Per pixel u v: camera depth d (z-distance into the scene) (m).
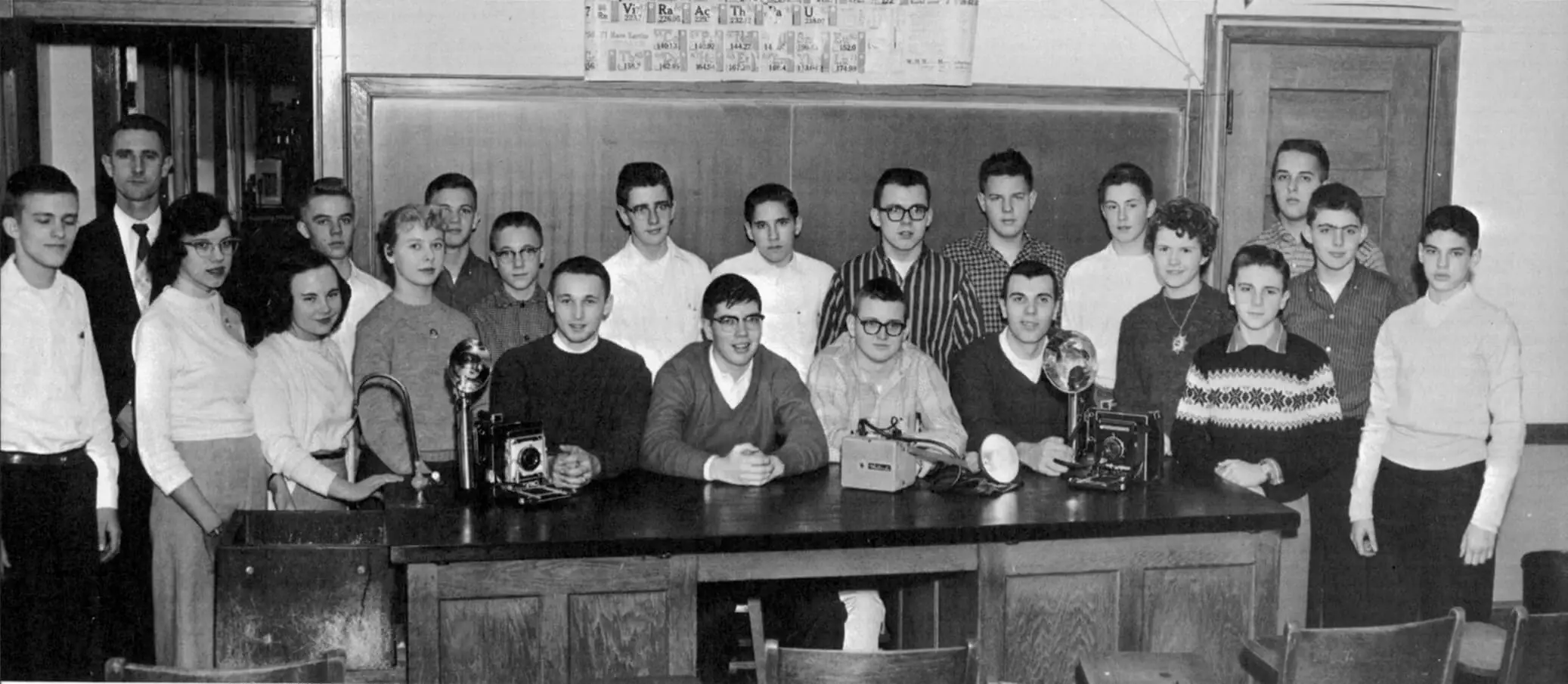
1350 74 4.75
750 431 3.45
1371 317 3.78
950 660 2.21
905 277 4.12
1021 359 3.64
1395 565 3.58
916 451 3.25
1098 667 2.51
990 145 4.56
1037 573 2.97
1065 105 4.59
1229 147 4.71
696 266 4.12
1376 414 3.56
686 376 3.42
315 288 3.36
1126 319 3.87
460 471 3.14
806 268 4.20
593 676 2.82
